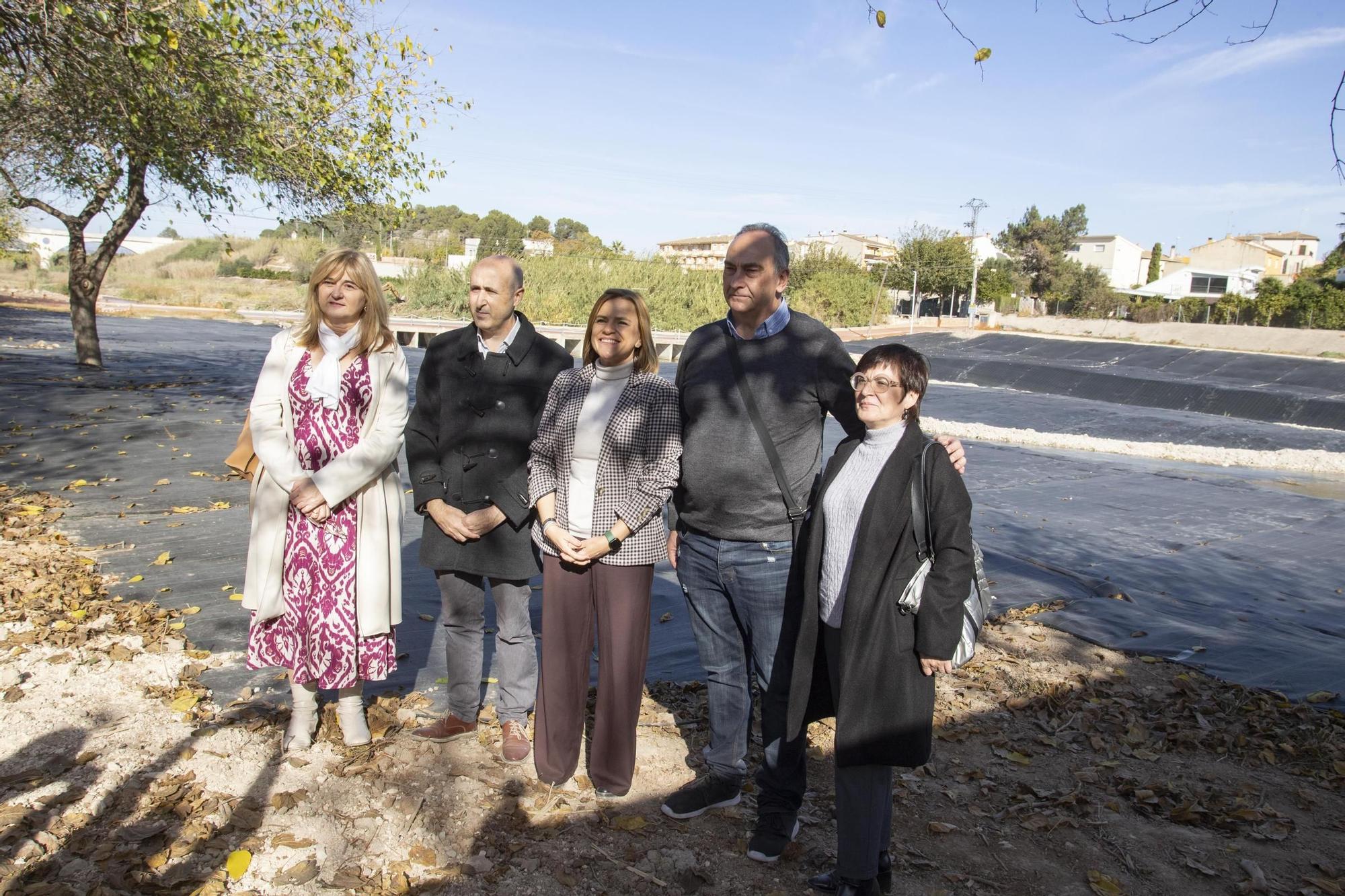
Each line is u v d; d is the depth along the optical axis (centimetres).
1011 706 418
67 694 352
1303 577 719
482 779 316
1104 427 1955
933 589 243
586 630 310
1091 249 8081
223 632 433
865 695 248
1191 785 349
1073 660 491
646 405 298
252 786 297
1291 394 2281
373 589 318
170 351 1983
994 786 338
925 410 2169
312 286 312
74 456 816
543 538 311
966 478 1127
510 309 327
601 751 307
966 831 307
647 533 301
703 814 307
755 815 312
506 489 320
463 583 329
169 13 739
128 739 320
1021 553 742
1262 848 305
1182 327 4469
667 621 513
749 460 285
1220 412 2312
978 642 510
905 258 6100
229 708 354
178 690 365
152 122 920
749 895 263
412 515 721
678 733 371
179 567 526
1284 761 378
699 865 276
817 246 5684
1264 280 4847
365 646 320
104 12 702
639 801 313
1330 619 601
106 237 1505
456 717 339
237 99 912
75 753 307
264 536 310
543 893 256
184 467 801
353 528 314
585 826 293
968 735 387
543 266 4288
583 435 302
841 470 271
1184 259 8525
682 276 4381
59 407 1073
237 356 1978
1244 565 747
